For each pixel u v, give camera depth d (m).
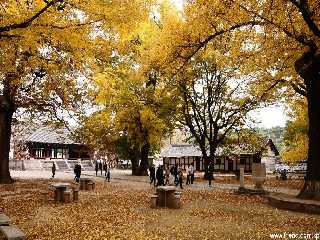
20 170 53.44
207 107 37.97
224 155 42.81
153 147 54.59
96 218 13.43
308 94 16.98
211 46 17.23
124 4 11.30
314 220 12.96
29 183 29.06
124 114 40.28
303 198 16.50
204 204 17.89
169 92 36.72
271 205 17.42
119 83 35.91
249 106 33.81
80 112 27.56
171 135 46.09
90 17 11.21
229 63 18.08
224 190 26.08
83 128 38.34
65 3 10.86
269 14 13.36
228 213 14.83
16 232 8.73
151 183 31.67
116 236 10.30
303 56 15.70
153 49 16.70
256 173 23.22
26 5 11.04
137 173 46.50
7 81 17.00
